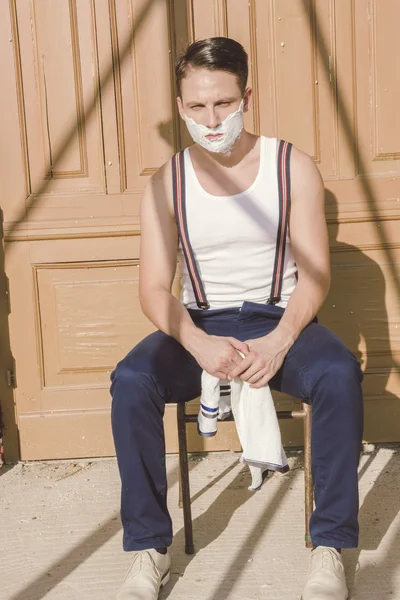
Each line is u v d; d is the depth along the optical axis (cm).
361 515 252
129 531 208
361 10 288
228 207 226
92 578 222
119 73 292
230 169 228
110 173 296
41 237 297
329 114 293
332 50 289
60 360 305
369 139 294
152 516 208
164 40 289
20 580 222
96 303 302
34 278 300
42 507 269
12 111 293
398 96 292
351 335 304
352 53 290
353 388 201
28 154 296
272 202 226
